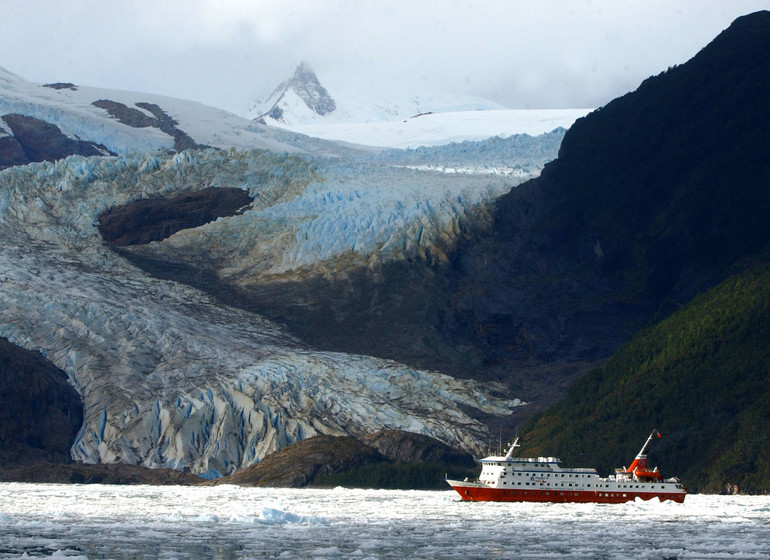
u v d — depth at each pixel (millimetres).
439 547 164000
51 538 168750
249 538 171125
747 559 154375
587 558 154000
